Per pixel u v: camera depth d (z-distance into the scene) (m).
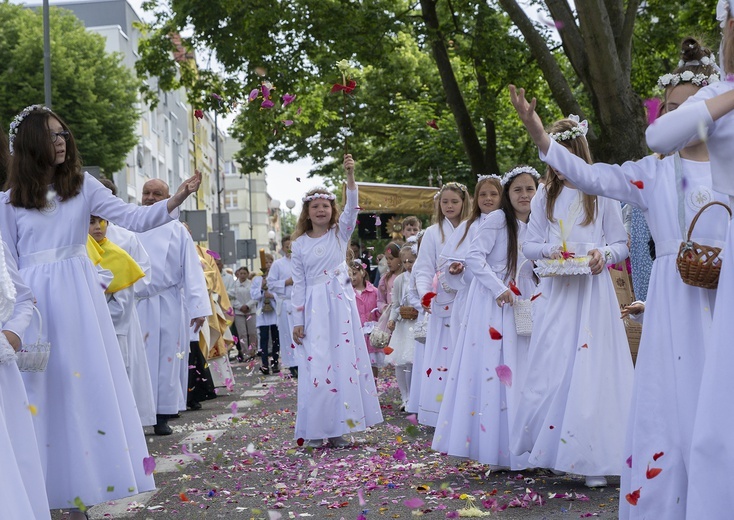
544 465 5.85
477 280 6.72
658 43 22.19
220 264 20.38
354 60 21.09
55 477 4.79
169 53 22.25
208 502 5.90
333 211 8.58
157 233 9.49
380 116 31.23
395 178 31.28
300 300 8.37
